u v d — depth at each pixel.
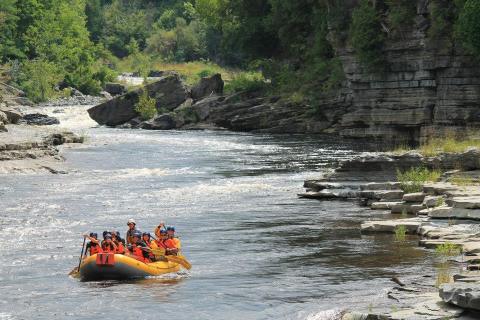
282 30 114.94
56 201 46.34
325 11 106.44
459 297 20.81
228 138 90.94
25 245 34.38
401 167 46.78
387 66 85.12
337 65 99.19
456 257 29.08
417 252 30.70
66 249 33.50
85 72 170.50
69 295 26.11
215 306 24.53
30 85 150.62
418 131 84.38
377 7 86.31
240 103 105.44
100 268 28.11
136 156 71.00
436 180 42.62
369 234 35.09
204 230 37.25
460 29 74.06
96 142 83.50
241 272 28.95
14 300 25.55
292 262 30.31
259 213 41.69
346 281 27.05
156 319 23.34
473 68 78.50
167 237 29.88
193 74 188.62
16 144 64.25
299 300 24.92
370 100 87.81
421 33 81.38
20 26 173.12
